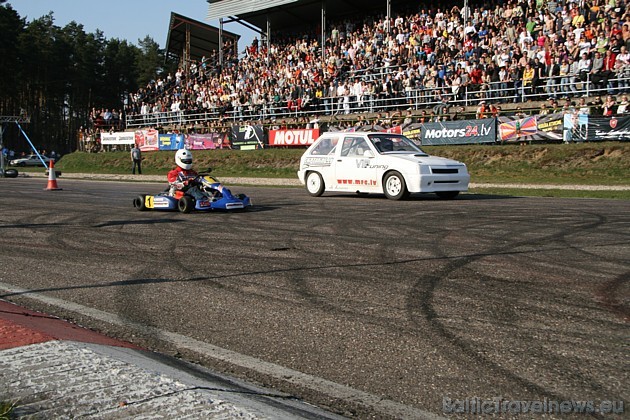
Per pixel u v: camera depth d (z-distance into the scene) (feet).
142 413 9.62
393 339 14.37
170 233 31.91
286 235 30.22
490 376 12.07
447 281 19.72
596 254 23.44
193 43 163.02
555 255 23.41
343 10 124.88
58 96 263.49
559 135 73.10
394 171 46.85
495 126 77.87
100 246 28.40
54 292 19.74
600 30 75.82
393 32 104.73
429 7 112.88
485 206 40.81
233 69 132.98
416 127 85.20
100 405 9.88
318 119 100.68
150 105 144.05
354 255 24.52
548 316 15.76
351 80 101.76
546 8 85.10
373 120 91.76
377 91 95.25
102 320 16.55
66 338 13.74
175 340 14.82
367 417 10.53
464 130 80.79
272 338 14.75
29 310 17.26
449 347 13.71
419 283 19.54
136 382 10.85
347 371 12.59
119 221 37.35
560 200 44.93
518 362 12.73
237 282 20.42
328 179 51.96
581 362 12.66
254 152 103.35
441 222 33.19
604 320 15.34
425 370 12.48
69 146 274.57
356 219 35.50
